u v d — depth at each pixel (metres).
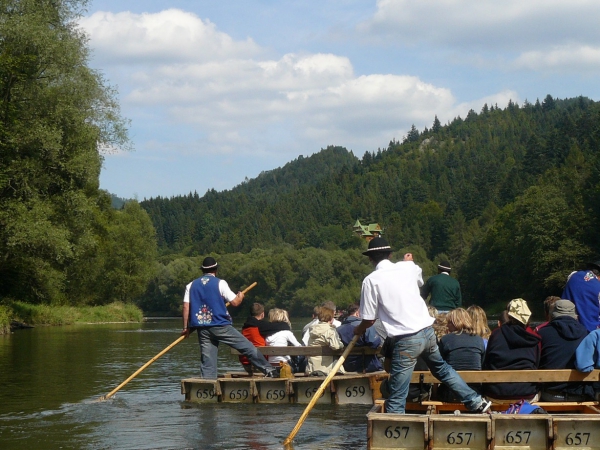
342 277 94.75
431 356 6.58
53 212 28.84
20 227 27.23
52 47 28.17
